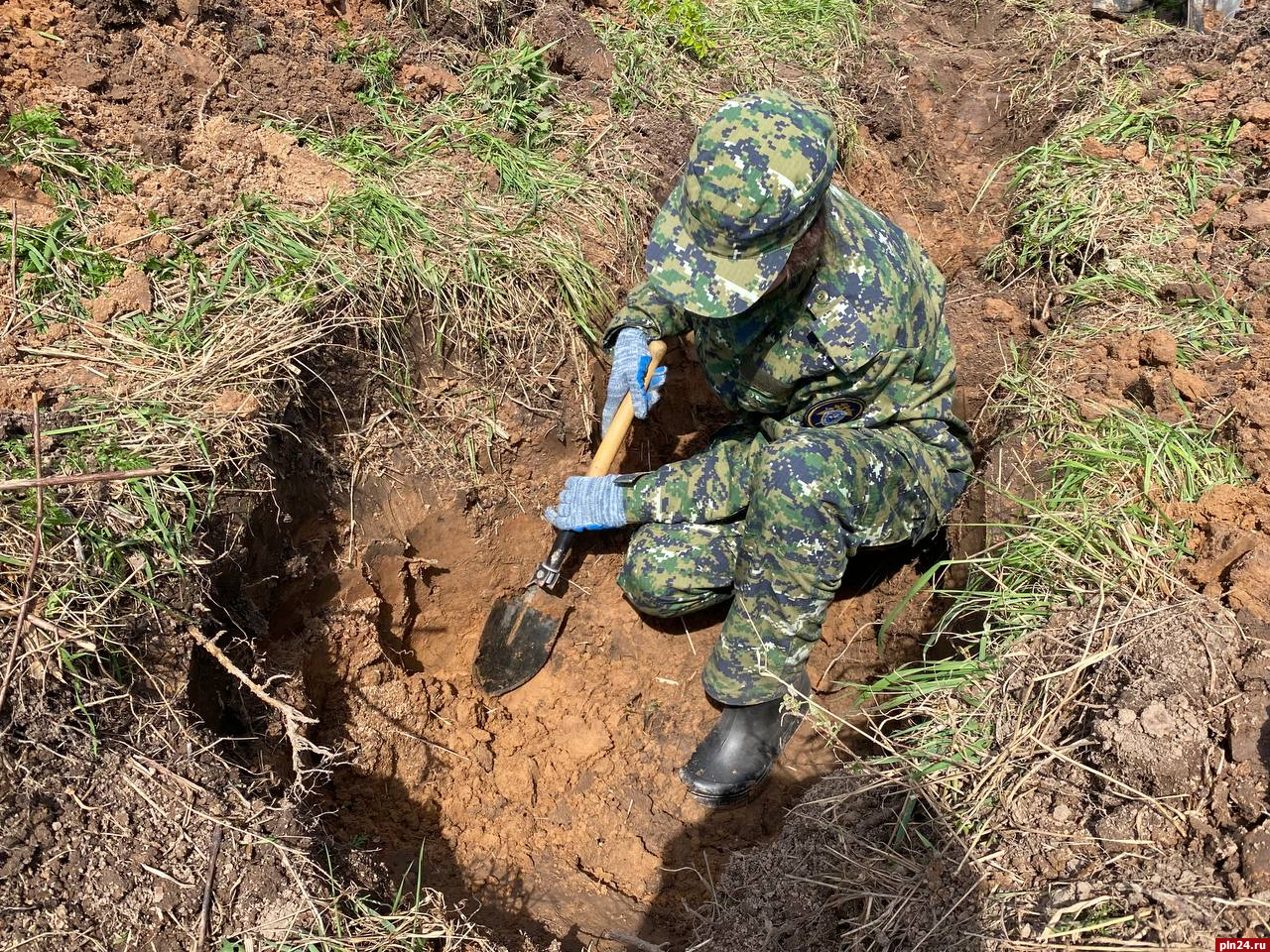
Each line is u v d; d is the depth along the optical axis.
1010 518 2.65
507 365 2.88
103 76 2.72
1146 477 2.43
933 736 2.19
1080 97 4.11
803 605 2.45
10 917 1.55
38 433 1.80
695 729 2.82
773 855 2.24
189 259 2.47
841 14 4.62
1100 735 1.93
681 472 2.78
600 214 3.16
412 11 3.39
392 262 2.68
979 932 1.79
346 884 1.84
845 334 2.36
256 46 3.02
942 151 4.38
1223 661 1.99
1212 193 3.35
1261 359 2.61
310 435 2.53
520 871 2.44
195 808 1.76
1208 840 1.78
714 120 2.10
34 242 2.36
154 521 1.99
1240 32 4.01
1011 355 3.26
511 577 3.02
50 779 1.68
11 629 1.76
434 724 2.69
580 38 3.61
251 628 2.26
